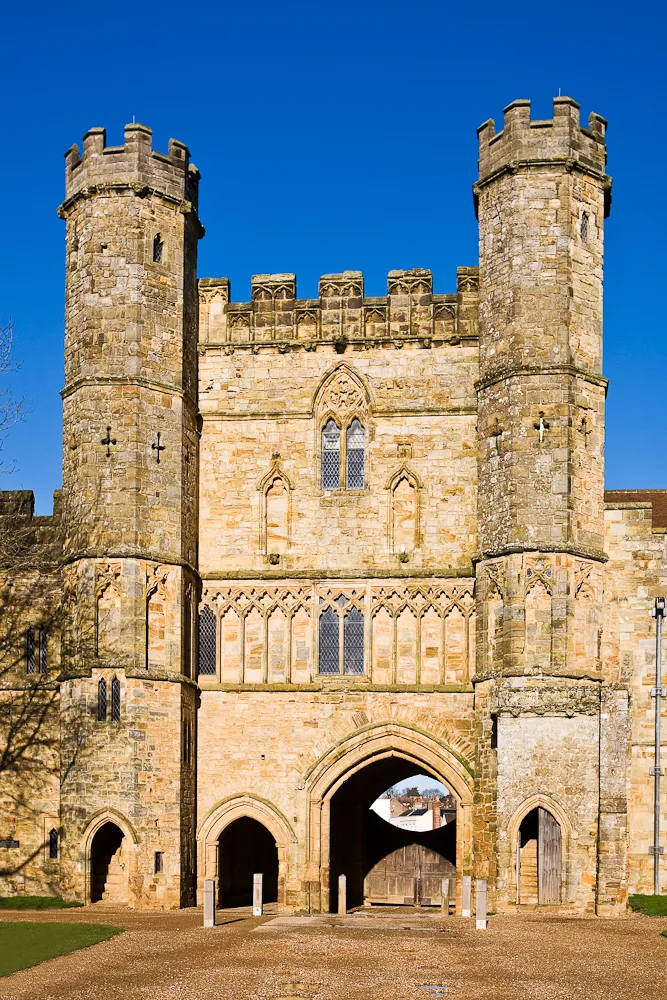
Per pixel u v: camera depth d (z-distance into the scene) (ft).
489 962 98.12
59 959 98.99
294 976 92.63
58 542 156.25
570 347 145.28
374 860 175.63
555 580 140.97
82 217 151.74
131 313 148.87
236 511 158.81
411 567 154.81
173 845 143.13
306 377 159.94
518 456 143.84
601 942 107.55
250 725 153.69
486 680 145.38
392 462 157.17
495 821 141.90
